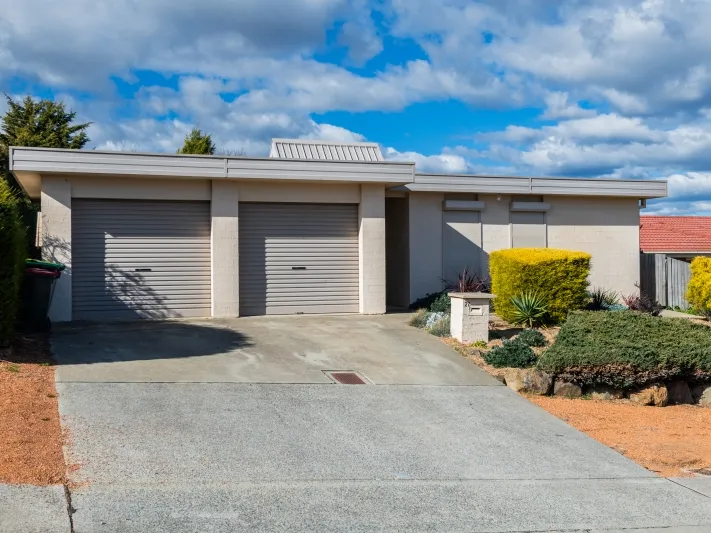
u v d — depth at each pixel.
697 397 11.30
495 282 15.49
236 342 12.34
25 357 10.20
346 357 11.68
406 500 6.24
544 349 12.19
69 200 14.09
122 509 5.56
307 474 6.73
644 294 20.23
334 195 16.00
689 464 7.91
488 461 7.50
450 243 18.77
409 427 8.45
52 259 13.95
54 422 7.51
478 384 10.59
